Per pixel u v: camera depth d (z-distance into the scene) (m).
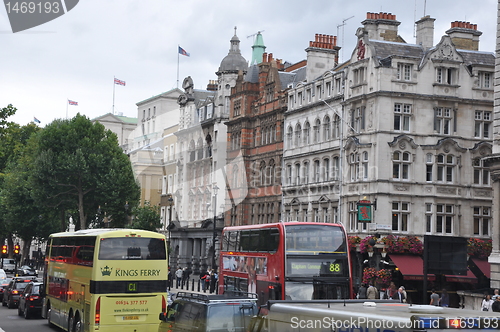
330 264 29.61
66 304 30.28
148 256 26.77
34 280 46.12
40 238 92.31
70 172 73.00
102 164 74.12
